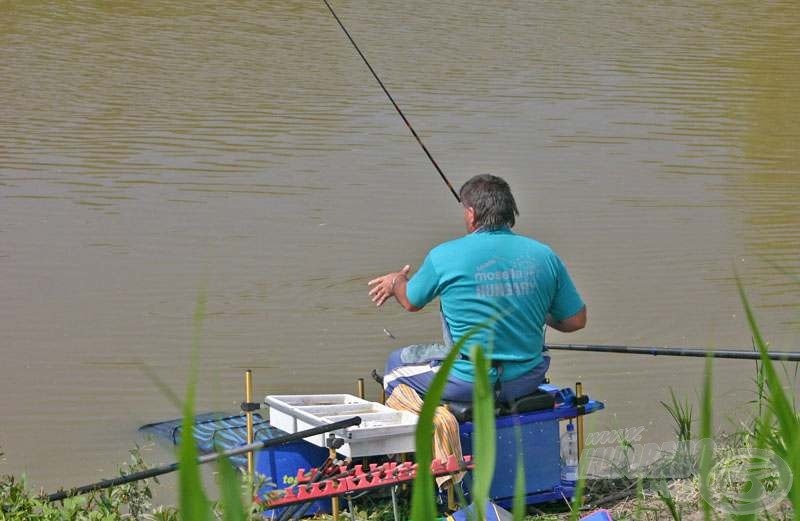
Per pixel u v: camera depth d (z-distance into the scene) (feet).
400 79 140.36
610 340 73.00
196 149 110.93
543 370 48.06
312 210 95.35
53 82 133.90
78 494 41.55
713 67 151.43
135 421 61.21
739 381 66.33
